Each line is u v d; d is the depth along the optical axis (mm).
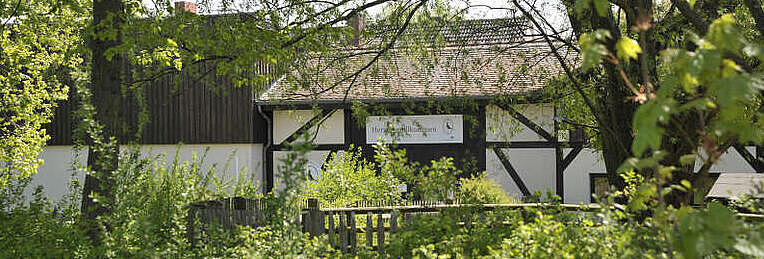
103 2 6711
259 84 7883
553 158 17703
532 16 8203
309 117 19328
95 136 5117
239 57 6867
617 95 6602
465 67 9047
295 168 3846
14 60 12086
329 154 18984
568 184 17656
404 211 8336
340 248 8125
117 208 4992
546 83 8773
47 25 11805
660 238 3430
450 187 4684
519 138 17922
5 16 10656
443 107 8578
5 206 6500
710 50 2252
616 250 3740
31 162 13125
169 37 6852
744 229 2314
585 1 2590
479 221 4902
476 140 18219
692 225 2334
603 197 3895
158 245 5398
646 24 2572
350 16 7754
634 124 2295
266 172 19828
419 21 8484
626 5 5438
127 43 6371
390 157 4797
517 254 3971
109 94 6688
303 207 9273
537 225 4125
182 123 19812
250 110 19516
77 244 5449
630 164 2545
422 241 4703
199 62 7379
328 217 8617
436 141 18484
